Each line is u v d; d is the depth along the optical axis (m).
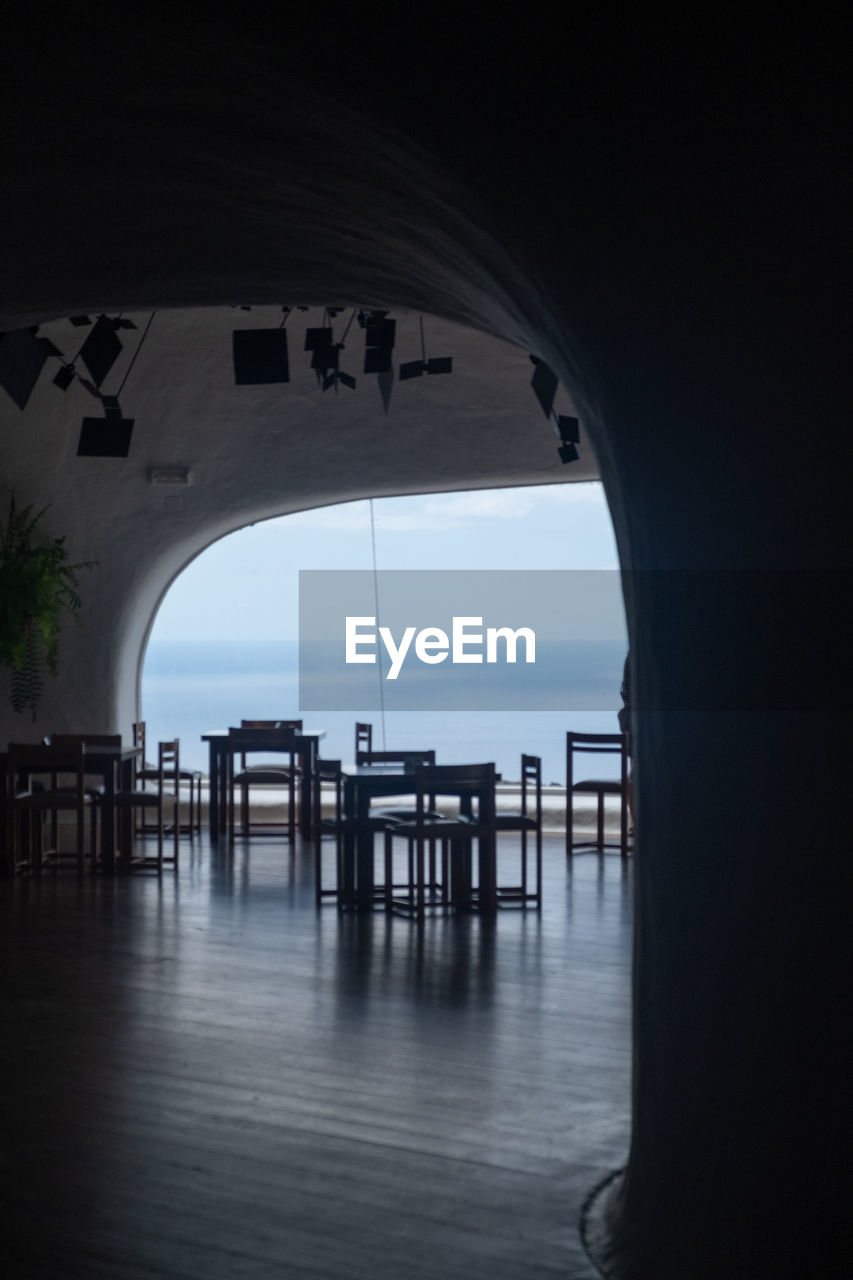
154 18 2.41
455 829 7.04
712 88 2.00
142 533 11.08
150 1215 3.29
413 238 3.40
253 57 2.54
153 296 4.57
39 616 9.94
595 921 7.03
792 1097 2.25
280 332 5.62
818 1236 2.19
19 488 10.45
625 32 2.00
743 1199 2.39
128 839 8.75
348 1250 3.09
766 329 2.16
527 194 2.61
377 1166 3.62
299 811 10.77
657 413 2.58
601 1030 4.96
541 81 2.23
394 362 10.41
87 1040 4.82
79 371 9.99
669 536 2.63
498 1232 3.19
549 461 10.77
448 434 10.79
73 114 2.91
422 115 2.56
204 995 5.47
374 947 6.40
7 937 6.61
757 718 2.32
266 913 7.24
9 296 4.20
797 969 2.23
